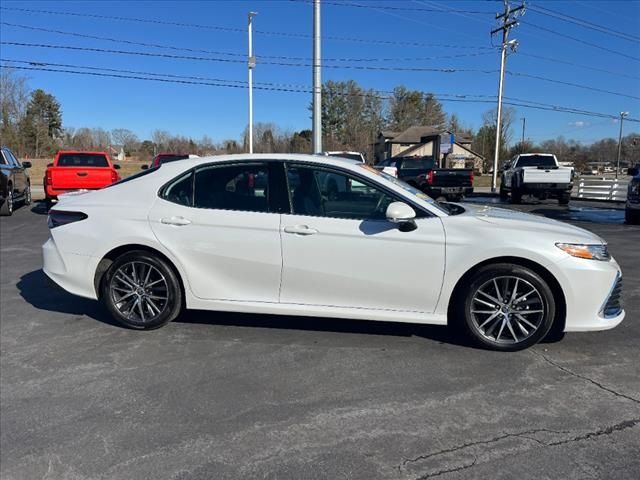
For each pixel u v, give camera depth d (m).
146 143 85.19
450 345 4.21
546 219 4.47
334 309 4.20
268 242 4.18
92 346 4.21
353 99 80.00
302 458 2.70
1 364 3.87
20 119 59.56
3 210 13.05
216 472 2.59
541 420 3.05
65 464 2.66
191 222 4.29
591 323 3.96
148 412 3.17
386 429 2.96
